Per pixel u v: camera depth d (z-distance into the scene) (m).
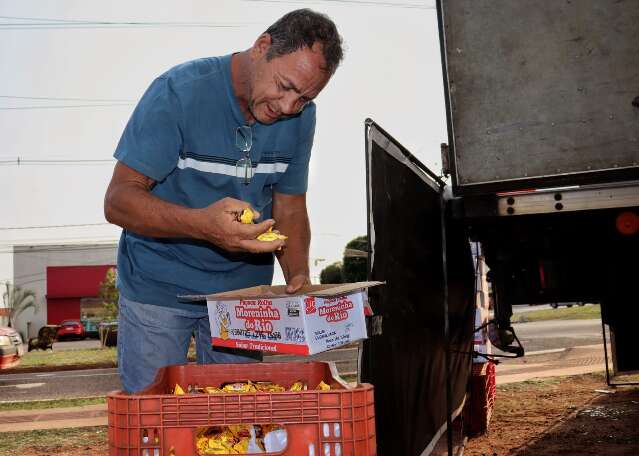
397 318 2.57
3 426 6.66
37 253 51.44
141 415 1.48
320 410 1.47
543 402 6.21
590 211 3.20
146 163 2.20
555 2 2.70
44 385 12.01
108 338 26.28
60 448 5.25
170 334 2.50
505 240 3.48
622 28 2.63
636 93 2.62
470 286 4.07
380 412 2.26
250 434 1.63
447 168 3.57
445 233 3.24
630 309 3.49
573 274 3.38
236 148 2.41
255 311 1.82
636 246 3.28
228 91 2.32
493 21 2.79
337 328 1.75
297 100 2.18
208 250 2.48
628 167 2.63
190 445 1.47
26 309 50.84
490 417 5.44
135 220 2.07
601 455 4.21
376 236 2.36
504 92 2.78
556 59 2.71
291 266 2.76
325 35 2.11
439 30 2.87
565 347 11.80
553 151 2.72
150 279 2.47
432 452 3.25
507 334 3.60
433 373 3.16
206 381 1.96
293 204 2.79
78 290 50.47
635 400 6.03
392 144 2.63
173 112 2.25
